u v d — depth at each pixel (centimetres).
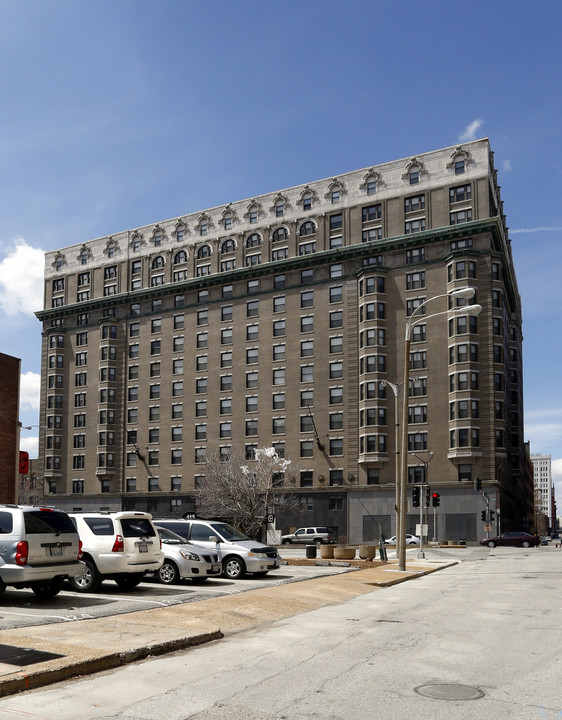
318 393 7000
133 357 8288
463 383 6291
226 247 7900
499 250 6775
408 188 6925
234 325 7638
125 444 8162
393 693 769
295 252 7412
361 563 3022
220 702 736
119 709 711
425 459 6412
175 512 7638
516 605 1603
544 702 734
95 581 1683
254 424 7319
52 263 9144
